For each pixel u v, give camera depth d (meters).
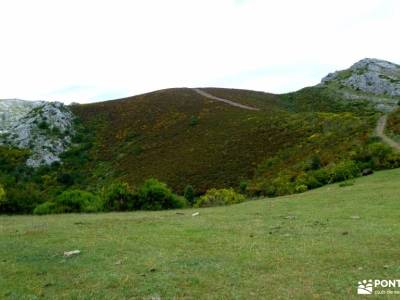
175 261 10.94
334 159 42.75
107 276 9.88
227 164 60.78
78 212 28.61
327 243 11.98
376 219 15.34
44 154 83.62
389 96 135.12
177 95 117.81
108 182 67.75
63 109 105.88
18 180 73.94
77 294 8.85
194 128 86.56
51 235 15.38
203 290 8.72
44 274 10.39
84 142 91.62
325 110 127.50
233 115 91.62
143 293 8.70
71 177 72.75
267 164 56.53
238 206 24.19
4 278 10.20
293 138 64.38
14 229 17.41
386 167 36.06
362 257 10.40
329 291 8.33
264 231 14.48
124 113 105.44
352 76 155.38
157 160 72.19
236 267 10.16
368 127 56.97
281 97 149.00
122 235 14.88
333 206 19.70
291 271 9.65
